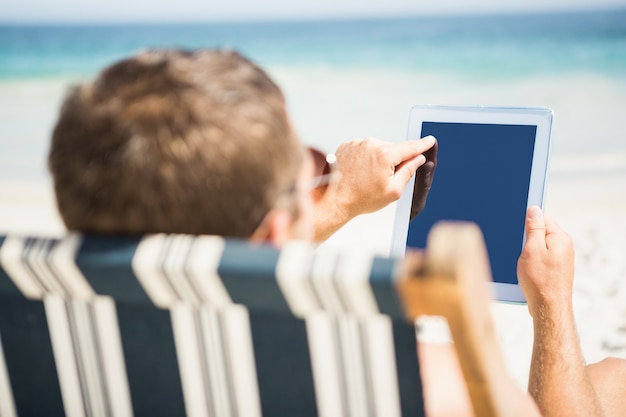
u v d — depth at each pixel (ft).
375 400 3.20
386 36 65.87
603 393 4.92
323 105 47.34
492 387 2.96
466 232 2.71
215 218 3.16
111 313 3.28
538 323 4.50
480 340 2.80
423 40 64.28
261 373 3.26
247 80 3.26
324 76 56.75
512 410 3.11
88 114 3.20
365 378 3.16
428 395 3.26
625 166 29.89
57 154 3.25
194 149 3.09
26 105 49.67
